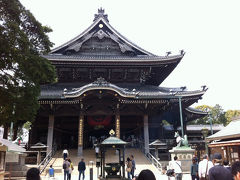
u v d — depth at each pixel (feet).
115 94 104.94
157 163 83.20
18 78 58.29
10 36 52.49
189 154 76.54
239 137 59.52
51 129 107.96
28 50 58.54
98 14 144.25
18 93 57.16
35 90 61.98
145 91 121.49
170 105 118.11
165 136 138.51
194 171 43.06
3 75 56.08
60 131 131.34
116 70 130.00
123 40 139.74
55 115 112.78
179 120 141.18
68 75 128.57
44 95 104.37
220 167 18.62
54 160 94.32
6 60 54.24
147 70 129.90
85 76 130.00
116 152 101.45
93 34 141.28
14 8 55.98
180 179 41.47
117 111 111.14
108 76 130.31
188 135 156.25
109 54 139.95
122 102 110.22
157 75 141.49
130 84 133.08
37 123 123.75
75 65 122.93
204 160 32.58
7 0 54.65
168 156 106.52
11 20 56.75
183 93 110.32
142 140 119.03
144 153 106.11
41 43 67.05
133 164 62.44
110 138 48.32
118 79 132.05
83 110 110.83
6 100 56.49
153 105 115.85
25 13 59.67
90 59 120.26
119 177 43.96
